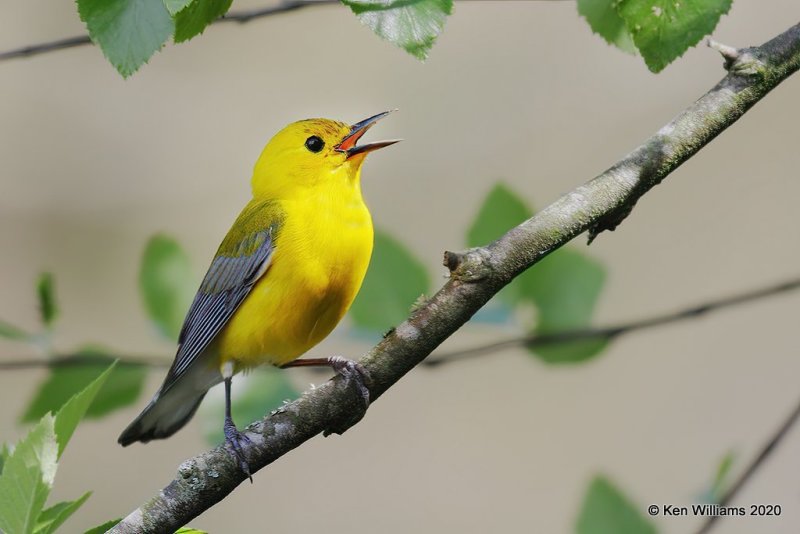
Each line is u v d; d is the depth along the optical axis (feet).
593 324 27.04
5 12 49.70
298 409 20.57
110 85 50.11
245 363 28.14
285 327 27.32
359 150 28.63
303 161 28.50
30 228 48.19
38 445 18.02
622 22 22.89
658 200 47.09
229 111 49.88
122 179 49.16
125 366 27.76
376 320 27.27
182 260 29.78
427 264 28.02
